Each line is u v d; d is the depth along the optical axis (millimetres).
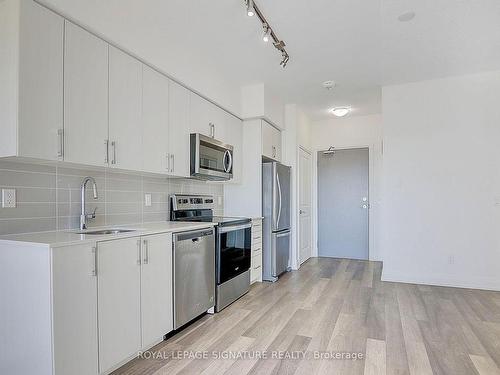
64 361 1525
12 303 1604
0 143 1605
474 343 2223
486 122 3574
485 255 3566
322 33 2668
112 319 1804
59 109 1752
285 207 4398
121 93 2184
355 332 2406
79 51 1872
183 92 2873
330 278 4105
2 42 1611
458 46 2908
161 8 2271
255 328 2492
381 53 3053
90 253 1673
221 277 2918
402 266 3891
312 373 1844
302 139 5133
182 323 2393
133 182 2729
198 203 3518
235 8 2289
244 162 4078
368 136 5367
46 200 2018
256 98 3881
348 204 5527
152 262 2121
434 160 3764
